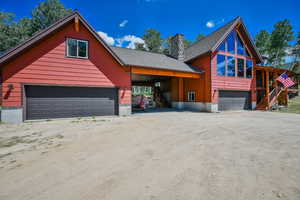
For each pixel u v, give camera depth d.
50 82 9.14
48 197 2.15
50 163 3.29
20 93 8.46
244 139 5.05
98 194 2.20
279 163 3.18
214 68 14.09
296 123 8.00
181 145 4.46
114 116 10.77
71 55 9.77
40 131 6.31
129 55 13.20
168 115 11.51
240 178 2.59
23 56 8.57
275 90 16.25
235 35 15.55
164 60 14.68
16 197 2.16
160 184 2.44
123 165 3.17
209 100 13.93
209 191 2.22
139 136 5.50
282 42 36.00
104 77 10.66
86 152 3.94
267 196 2.09
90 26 9.95
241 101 15.99
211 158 3.48
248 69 16.45
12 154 3.83
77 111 9.95
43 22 31.64
